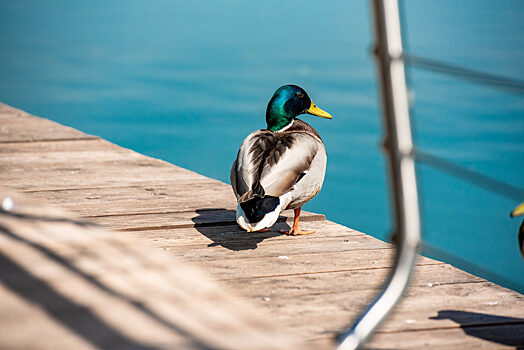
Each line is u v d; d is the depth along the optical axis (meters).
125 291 2.96
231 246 4.47
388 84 2.06
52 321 2.61
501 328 3.13
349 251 4.38
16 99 16.88
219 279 3.79
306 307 3.37
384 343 2.94
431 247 2.17
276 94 5.13
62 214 4.21
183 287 3.05
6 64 21.06
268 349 2.46
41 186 6.01
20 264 3.22
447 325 3.15
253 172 4.24
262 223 4.22
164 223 4.92
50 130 8.70
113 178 6.41
